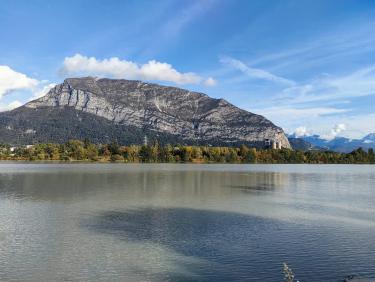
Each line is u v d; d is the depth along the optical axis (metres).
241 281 33.91
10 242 46.22
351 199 88.31
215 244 45.50
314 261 39.28
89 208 71.94
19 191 100.44
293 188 115.44
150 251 42.66
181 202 81.06
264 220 60.53
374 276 35.09
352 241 47.06
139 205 76.00
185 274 35.56
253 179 150.12
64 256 40.75
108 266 37.62
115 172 186.38
